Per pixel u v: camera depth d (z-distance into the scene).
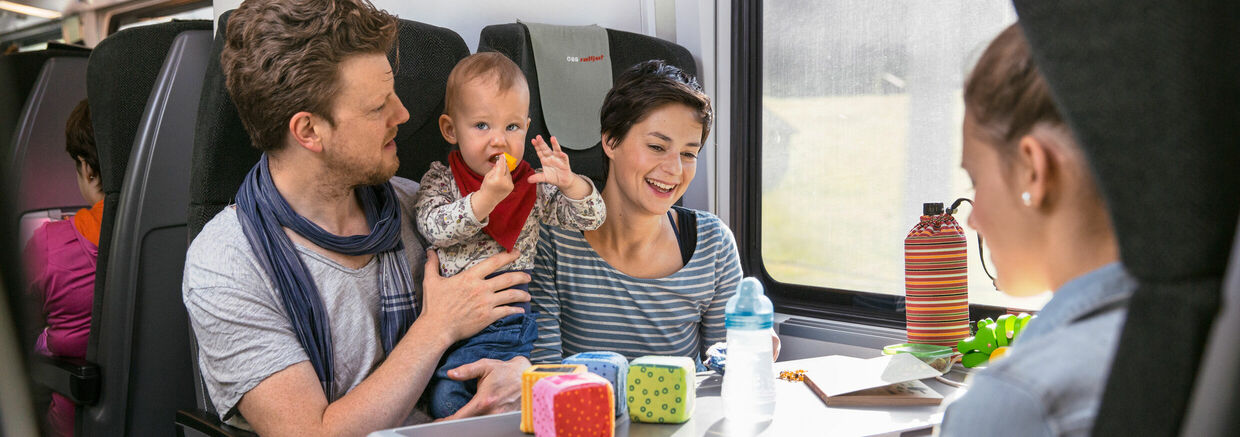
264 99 1.19
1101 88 0.43
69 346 2.08
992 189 0.60
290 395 1.17
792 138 2.18
